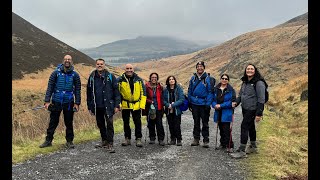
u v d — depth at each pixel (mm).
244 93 10086
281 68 114812
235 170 8539
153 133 11664
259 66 128000
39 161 8883
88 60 86812
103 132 10734
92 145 11062
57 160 9047
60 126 13312
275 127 17438
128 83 10836
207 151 10680
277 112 26344
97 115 10633
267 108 29531
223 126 10766
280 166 8992
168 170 8414
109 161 9125
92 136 12508
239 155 9812
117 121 16906
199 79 11164
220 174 8164
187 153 10328
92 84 10391
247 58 148500
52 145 10641
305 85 36188
